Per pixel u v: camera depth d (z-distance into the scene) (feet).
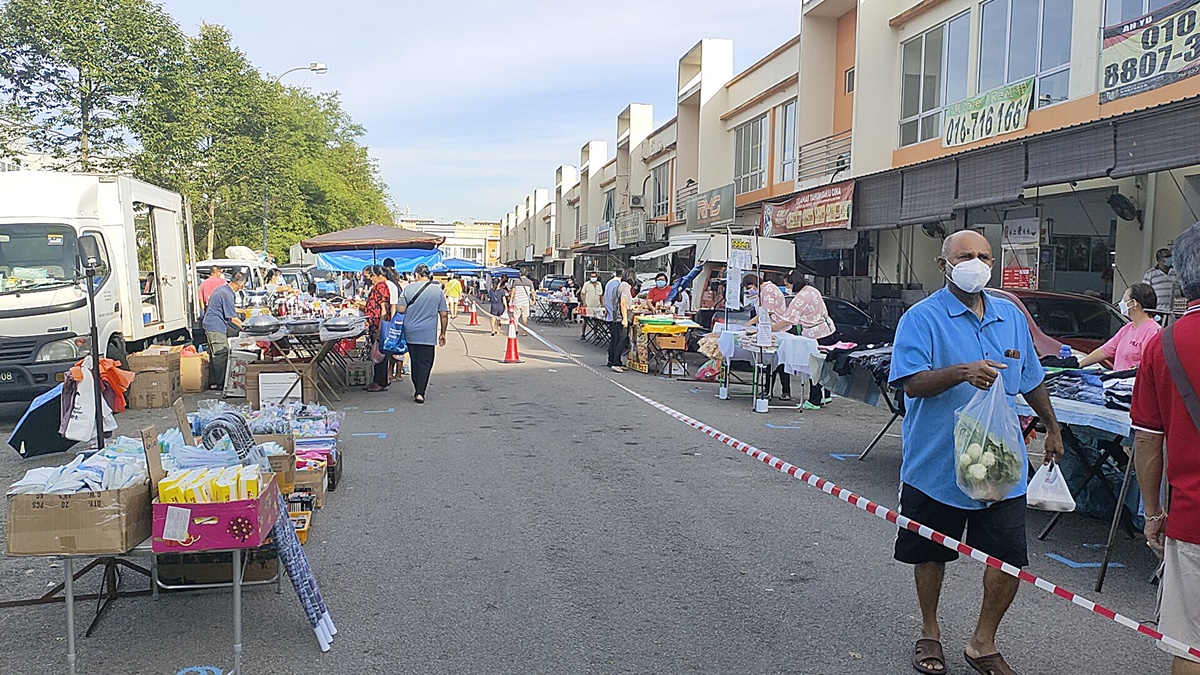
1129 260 39.86
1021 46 46.24
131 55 78.59
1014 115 45.62
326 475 22.93
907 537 13.01
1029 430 19.81
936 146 54.03
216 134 97.45
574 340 78.84
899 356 12.55
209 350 42.68
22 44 72.64
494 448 29.04
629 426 33.58
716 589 16.33
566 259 194.39
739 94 88.99
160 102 80.28
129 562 15.85
